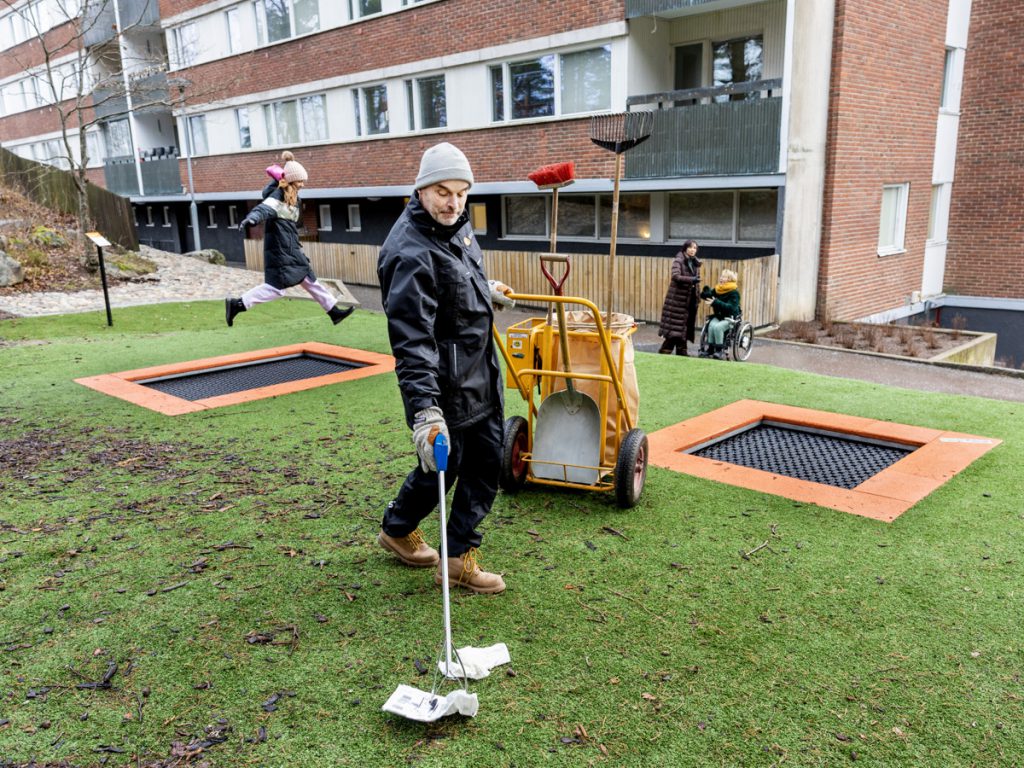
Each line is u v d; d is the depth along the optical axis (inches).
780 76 545.0
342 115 832.9
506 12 632.4
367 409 255.8
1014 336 637.3
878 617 123.2
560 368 173.5
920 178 601.6
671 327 406.6
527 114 649.6
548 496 178.5
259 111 943.0
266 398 272.2
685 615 124.3
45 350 359.9
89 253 599.5
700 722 98.3
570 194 684.1
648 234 642.8
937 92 596.4
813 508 169.0
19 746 94.3
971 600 128.3
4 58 1459.2
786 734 96.0
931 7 568.7
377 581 136.9
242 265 1077.1
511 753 93.0
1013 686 105.1
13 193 764.0
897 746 93.7
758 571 139.6
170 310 504.1
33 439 226.2
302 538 155.6
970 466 192.9
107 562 145.2
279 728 97.7
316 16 823.1
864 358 431.5
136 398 272.7
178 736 96.3
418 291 108.0
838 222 535.5
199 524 163.0
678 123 534.6
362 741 95.3
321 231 970.7
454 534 129.6
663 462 199.9
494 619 123.6
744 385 282.8
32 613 126.5
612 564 143.1
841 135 518.0
